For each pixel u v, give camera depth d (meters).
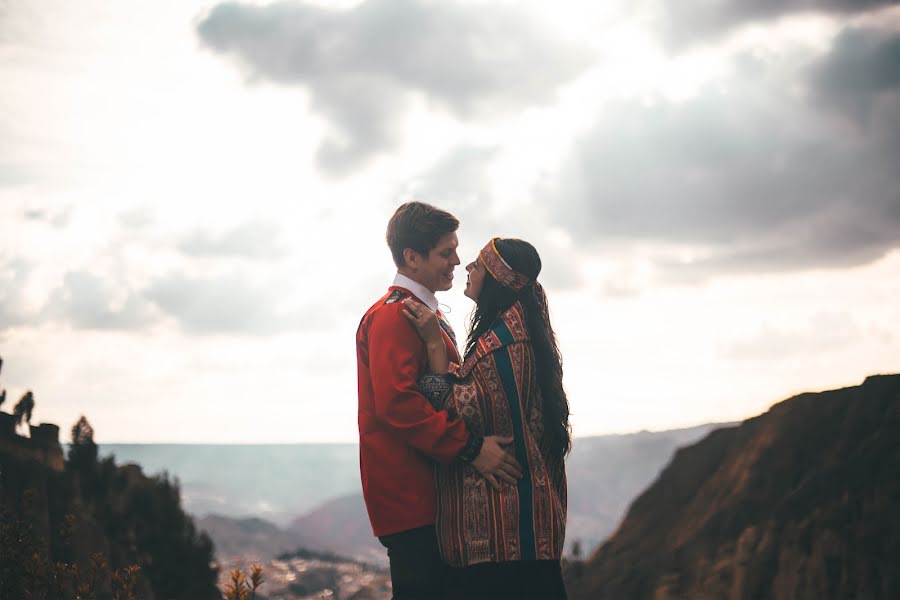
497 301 2.84
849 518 30.95
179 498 29.88
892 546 28.95
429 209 2.97
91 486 26.09
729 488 39.06
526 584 2.59
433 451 2.60
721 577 32.94
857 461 33.88
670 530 39.56
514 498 2.60
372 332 2.79
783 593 30.67
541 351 2.78
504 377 2.67
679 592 33.97
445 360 2.80
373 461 2.79
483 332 2.85
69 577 3.06
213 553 28.02
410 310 2.77
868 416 35.91
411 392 2.65
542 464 2.69
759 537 33.47
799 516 32.94
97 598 2.96
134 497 27.50
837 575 29.38
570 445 2.83
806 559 30.83
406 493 2.73
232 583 2.10
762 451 39.03
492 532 2.58
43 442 24.52
